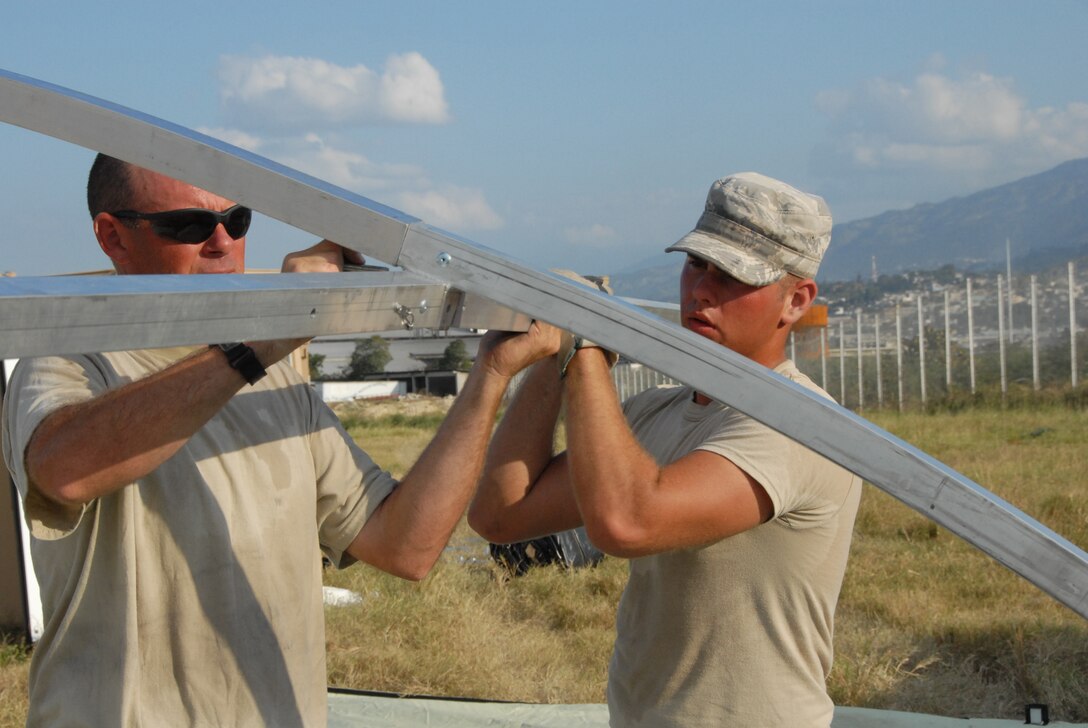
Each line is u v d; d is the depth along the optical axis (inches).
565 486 82.3
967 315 900.6
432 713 167.3
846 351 1017.5
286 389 76.6
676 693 78.2
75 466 58.2
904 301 1011.9
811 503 74.6
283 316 45.1
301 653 74.1
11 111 53.1
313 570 75.6
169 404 58.4
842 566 78.7
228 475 71.0
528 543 282.5
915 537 317.7
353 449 79.7
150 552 67.7
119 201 72.0
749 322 79.7
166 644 68.1
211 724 68.6
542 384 84.5
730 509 71.2
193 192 72.3
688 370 48.5
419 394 1819.6
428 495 73.1
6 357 37.2
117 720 66.1
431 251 50.8
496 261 50.2
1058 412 722.2
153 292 40.2
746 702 75.9
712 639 76.7
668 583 78.3
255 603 71.1
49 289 38.0
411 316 51.9
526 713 167.6
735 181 79.4
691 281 81.2
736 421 75.5
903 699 179.8
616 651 84.7
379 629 218.8
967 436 590.2
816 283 81.5
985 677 195.5
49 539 62.6
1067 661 193.0
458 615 225.8
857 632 218.2
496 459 84.3
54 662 68.4
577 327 49.3
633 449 70.0
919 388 938.1
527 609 251.9
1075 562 45.9
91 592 67.3
